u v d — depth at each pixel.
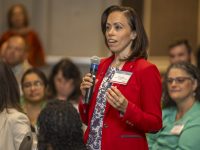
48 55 10.79
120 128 3.80
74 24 10.79
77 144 3.28
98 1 10.60
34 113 6.32
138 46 3.89
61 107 3.31
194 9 10.38
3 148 4.21
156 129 3.78
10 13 10.07
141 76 3.77
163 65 10.33
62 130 3.23
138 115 3.65
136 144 3.82
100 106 3.88
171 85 5.41
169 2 10.38
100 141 3.86
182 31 10.41
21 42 8.12
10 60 8.02
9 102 4.38
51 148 3.24
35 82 6.30
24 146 4.18
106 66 4.02
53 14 10.81
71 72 7.14
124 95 3.77
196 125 5.11
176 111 5.54
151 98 3.75
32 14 10.75
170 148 5.24
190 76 5.38
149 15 10.36
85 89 3.97
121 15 3.85
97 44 10.66
